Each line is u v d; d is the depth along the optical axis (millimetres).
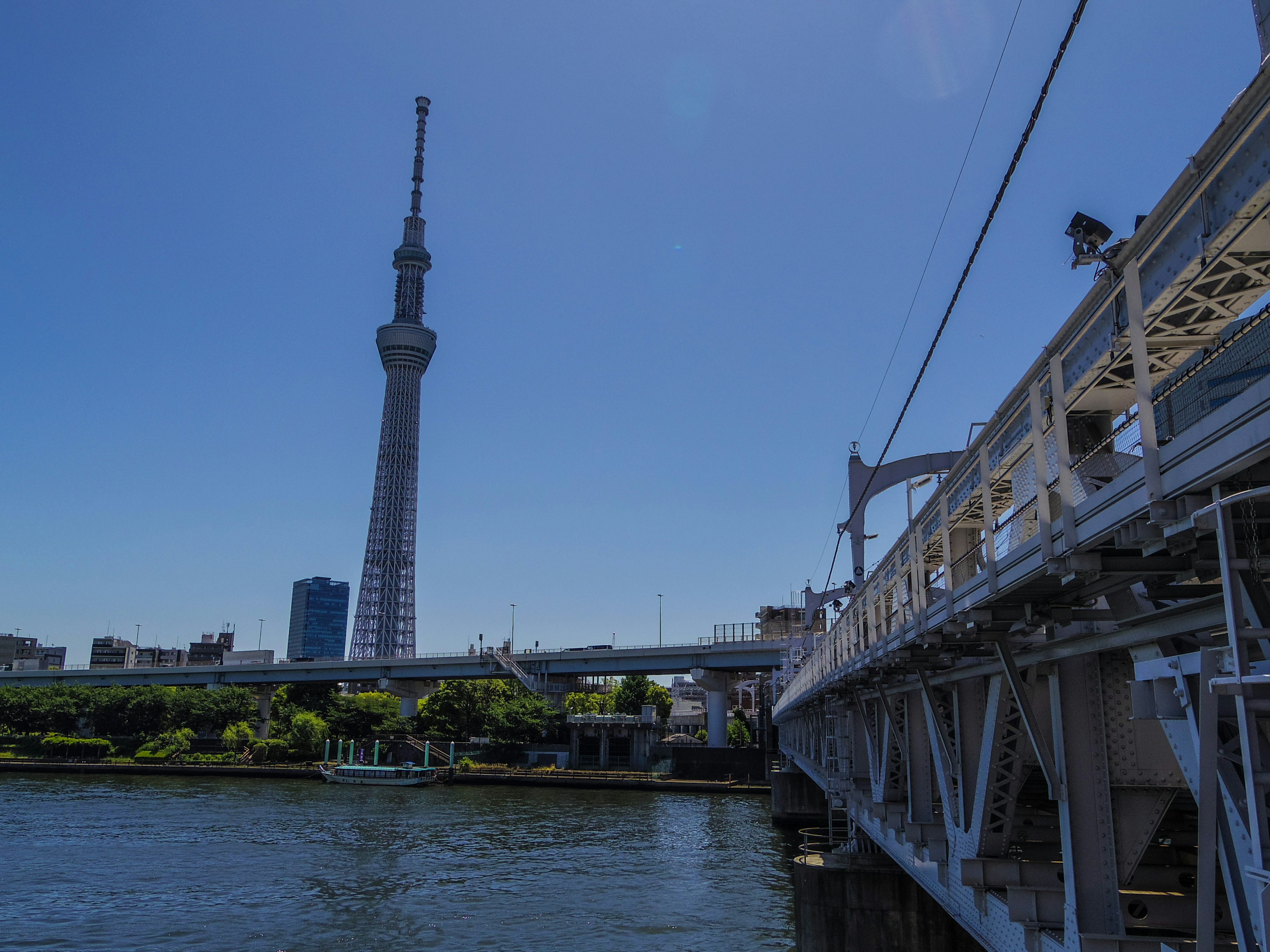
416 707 170000
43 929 44000
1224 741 8008
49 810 88375
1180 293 9703
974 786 18906
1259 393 6367
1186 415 8664
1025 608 12594
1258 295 9789
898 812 27422
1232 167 8422
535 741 149750
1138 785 12773
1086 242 11031
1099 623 12547
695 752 127188
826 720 44844
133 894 51562
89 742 147750
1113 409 12977
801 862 35594
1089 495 11664
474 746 148625
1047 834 20891
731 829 81000
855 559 39656
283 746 149875
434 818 86438
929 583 17453
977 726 19281
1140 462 8234
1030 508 13445
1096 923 12414
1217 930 15195
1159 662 8477
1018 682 13734
